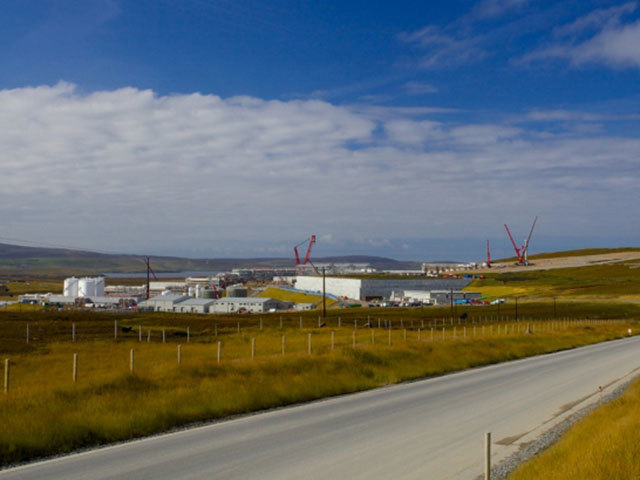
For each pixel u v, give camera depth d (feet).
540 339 169.17
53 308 552.82
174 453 40.96
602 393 71.41
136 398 56.95
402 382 83.66
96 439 44.96
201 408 55.88
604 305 474.49
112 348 140.67
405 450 42.16
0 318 288.30
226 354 118.01
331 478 34.94
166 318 342.85
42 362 104.01
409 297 639.35
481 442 44.96
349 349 97.96
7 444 40.98
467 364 107.14
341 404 63.26
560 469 33.88
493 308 483.10
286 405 63.00
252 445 43.50
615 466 33.12
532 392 72.64
